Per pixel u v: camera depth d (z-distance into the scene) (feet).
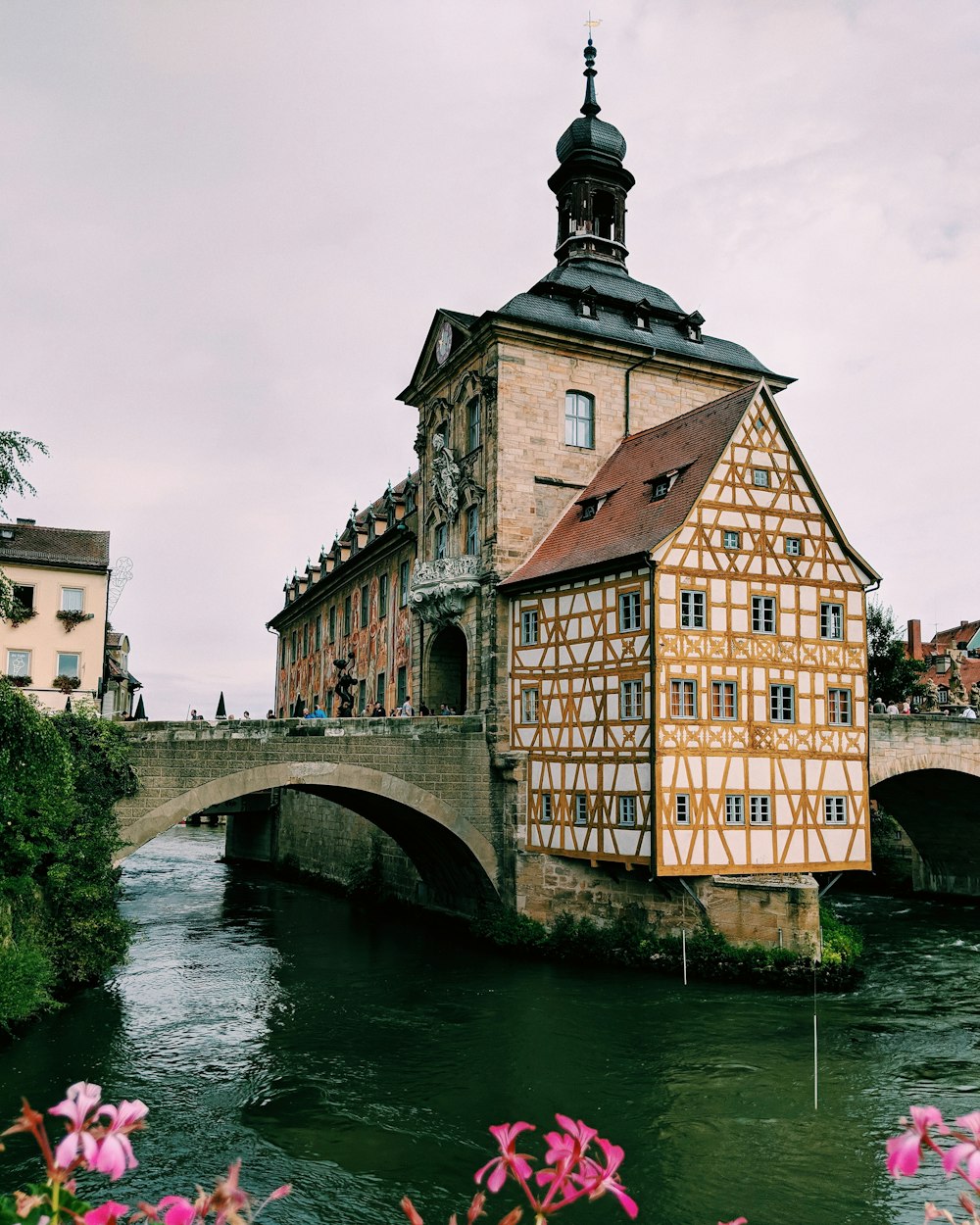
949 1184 47.50
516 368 108.47
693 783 85.40
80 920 77.71
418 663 125.29
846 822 92.07
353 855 140.67
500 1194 46.57
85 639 133.08
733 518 89.97
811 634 92.73
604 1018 72.74
